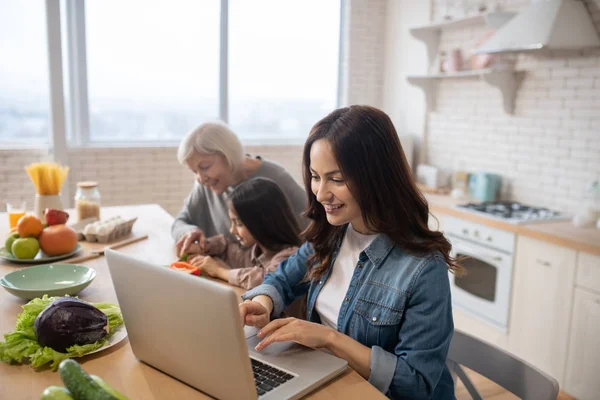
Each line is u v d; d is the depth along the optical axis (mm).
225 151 2289
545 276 2906
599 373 2635
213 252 2217
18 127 4316
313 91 5160
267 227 1967
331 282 1509
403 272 1315
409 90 4855
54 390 815
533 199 3689
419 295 1276
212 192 2559
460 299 3533
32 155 4270
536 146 3639
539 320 2959
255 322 1405
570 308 2775
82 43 4363
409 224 1334
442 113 4516
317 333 1272
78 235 2385
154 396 1104
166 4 4570
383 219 1312
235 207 1974
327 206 1342
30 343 1225
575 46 3082
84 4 4336
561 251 2805
